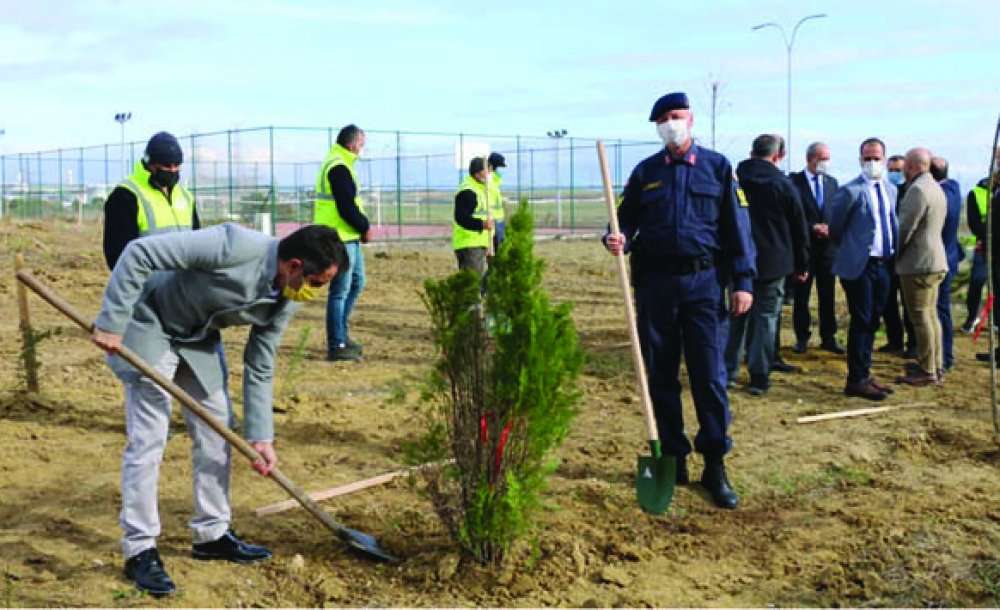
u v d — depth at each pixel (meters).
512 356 4.89
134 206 6.28
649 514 6.09
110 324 4.49
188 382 4.96
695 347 6.31
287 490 5.08
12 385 8.80
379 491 6.36
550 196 37.28
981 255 12.45
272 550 5.36
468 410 5.01
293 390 8.95
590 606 4.86
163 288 4.74
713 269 6.29
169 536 5.48
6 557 5.19
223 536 5.14
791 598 5.02
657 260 6.30
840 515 6.12
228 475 5.13
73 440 7.32
